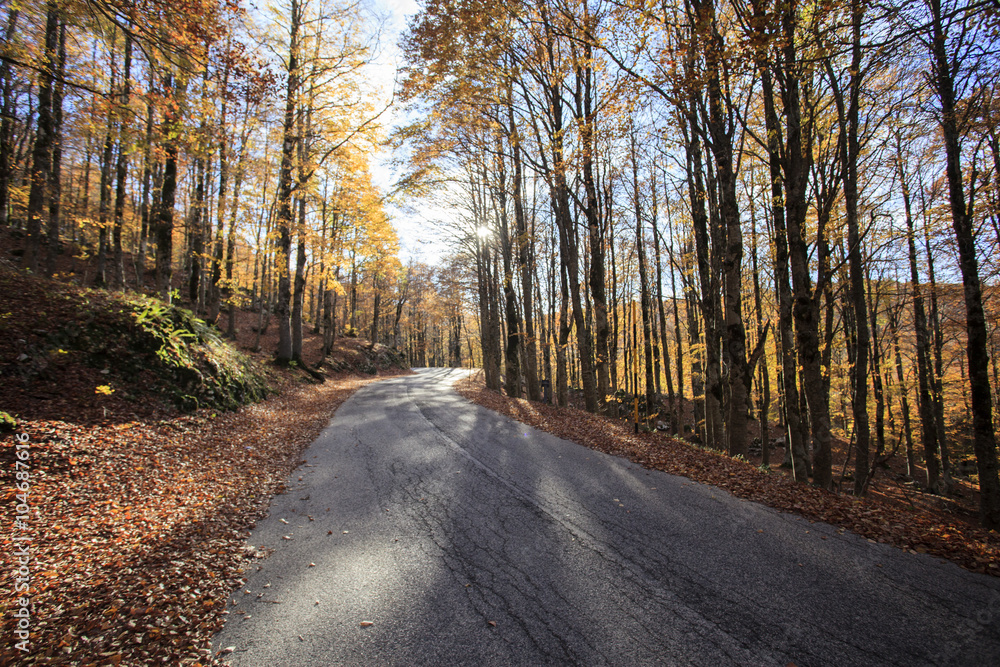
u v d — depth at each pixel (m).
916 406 18.94
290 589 3.79
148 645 3.01
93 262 22.94
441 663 2.86
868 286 13.62
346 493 6.28
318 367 23.72
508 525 5.06
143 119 9.06
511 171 17.23
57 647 2.88
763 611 3.38
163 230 12.96
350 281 26.73
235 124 14.21
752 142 11.35
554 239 22.28
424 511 5.54
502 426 11.20
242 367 12.84
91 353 8.45
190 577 3.92
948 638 3.04
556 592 3.67
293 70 14.84
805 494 5.97
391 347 44.81
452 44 9.94
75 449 6.14
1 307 8.18
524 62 10.88
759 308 14.52
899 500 13.98
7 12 7.77
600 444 9.12
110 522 4.79
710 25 6.18
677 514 5.30
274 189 18.75
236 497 6.00
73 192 23.47
